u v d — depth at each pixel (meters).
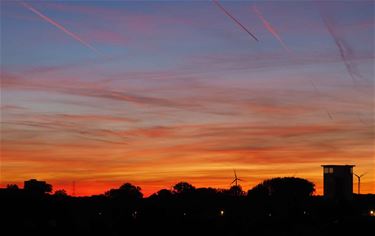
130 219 145.12
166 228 126.38
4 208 136.75
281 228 123.12
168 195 191.88
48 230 116.62
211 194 189.75
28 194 159.62
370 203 176.00
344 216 143.75
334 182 184.62
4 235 105.19
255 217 151.62
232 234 114.62
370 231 105.00
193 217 150.00
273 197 186.62
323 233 107.94
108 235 113.12
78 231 118.00
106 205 173.50
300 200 179.75
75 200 177.62
